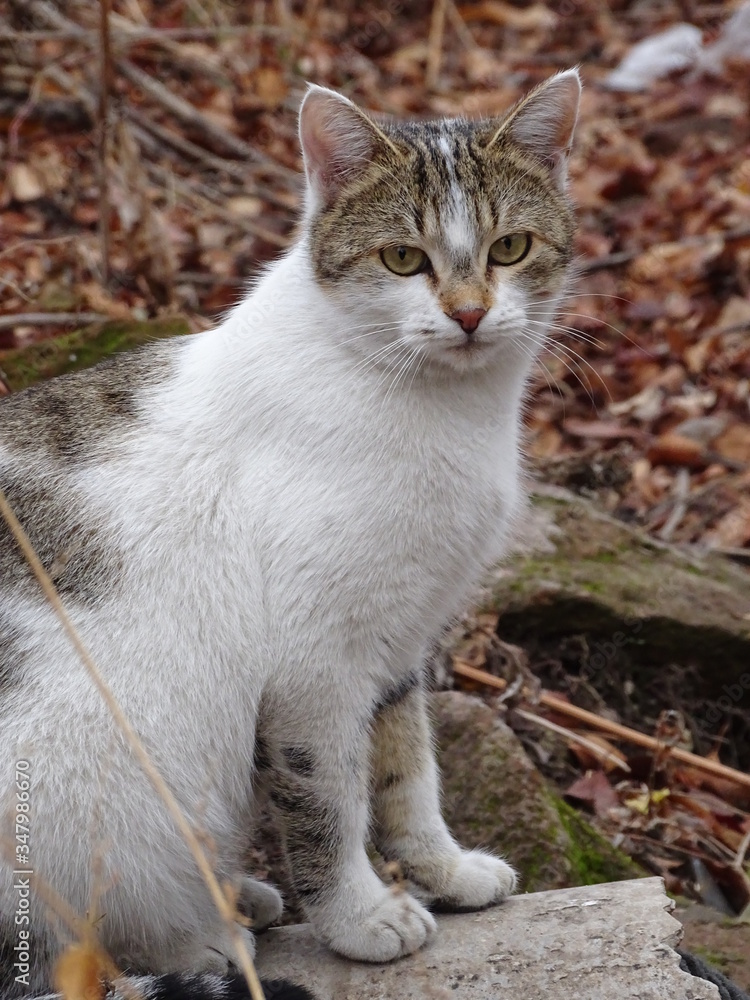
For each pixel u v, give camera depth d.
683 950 3.81
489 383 3.55
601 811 4.82
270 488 3.35
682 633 5.58
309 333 3.47
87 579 3.33
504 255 3.64
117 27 9.25
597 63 12.41
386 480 3.33
